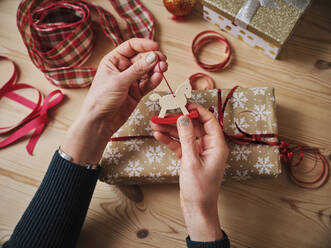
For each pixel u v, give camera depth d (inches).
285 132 31.0
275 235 28.9
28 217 24.0
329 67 31.9
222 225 29.4
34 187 31.5
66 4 33.4
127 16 34.4
